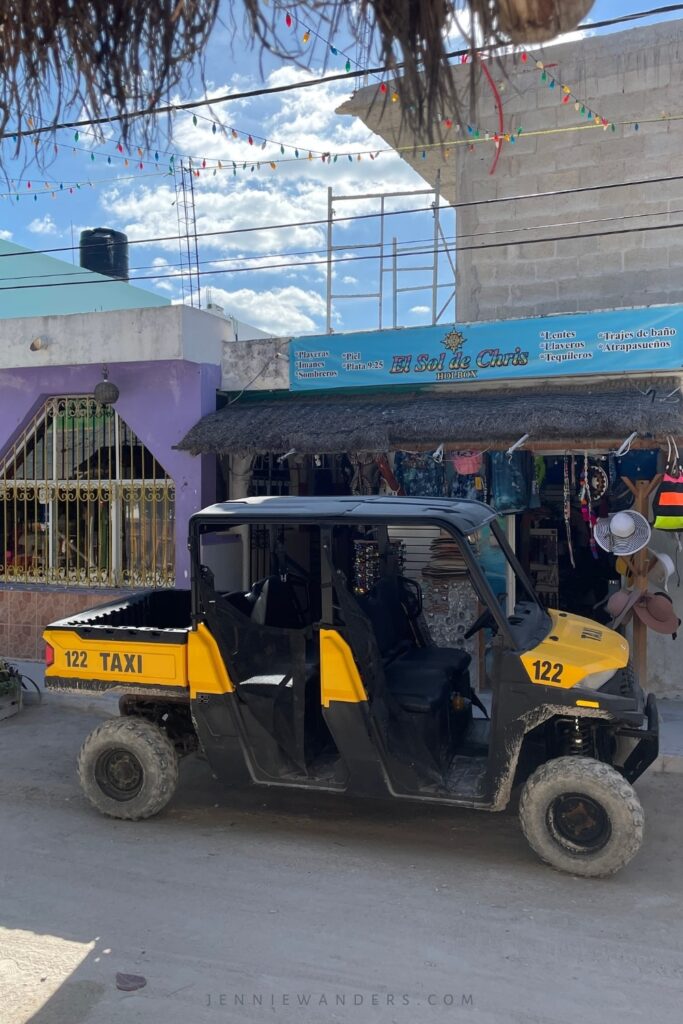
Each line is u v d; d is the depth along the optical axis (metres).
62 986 3.40
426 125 1.74
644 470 8.11
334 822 5.30
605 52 8.89
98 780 5.33
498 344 8.33
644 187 8.79
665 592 7.85
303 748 4.92
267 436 8.14
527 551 9.12
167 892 4.30
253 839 5.02
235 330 12.20
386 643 5.40
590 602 9.08
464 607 7.98
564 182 9.11
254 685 4.95
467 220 9.52
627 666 4.98
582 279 9.07
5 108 1.97
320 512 4.92
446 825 5.23
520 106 9.23
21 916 4.03
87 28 1.89
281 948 3.72
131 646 5.24
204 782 6.05
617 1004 3.30
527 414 7.37
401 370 8.74
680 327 7.66
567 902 4.20
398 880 4.45
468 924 3.96
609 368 7.93
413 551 8.12
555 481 9.18
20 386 10.01
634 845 4.32
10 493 10.34
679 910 4.12
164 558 9.62
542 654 4.55
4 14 1.95
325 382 9.07
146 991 3.36
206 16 1.80
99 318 9.35
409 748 4.71
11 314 16.17
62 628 5.42
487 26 1.70
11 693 7.91
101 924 3.95
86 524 10.00
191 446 8.52
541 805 4.49
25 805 5.64
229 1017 3.18
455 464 8.06
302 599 5.72
